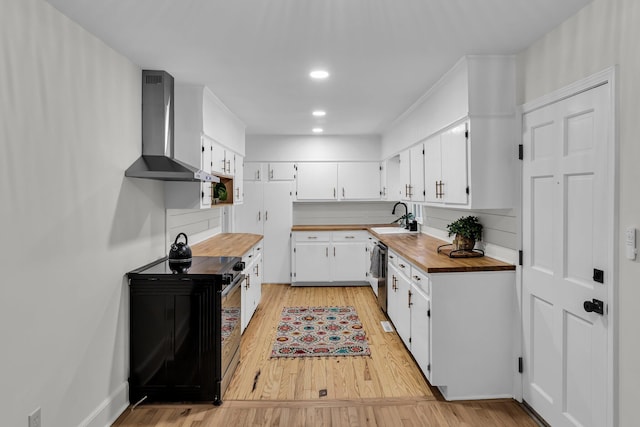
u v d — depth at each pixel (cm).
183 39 225
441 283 254
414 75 292
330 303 485
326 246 570
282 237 580
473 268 255
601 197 180
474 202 256
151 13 192
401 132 444
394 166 555
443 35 222
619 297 171
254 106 390
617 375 172
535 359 237
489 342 257
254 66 271
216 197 411
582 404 196
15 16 160
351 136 578
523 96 246
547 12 194
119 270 242
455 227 310
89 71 212
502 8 190
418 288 289
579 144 195
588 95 187
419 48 240
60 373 187
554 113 214
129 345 251
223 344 258
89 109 212
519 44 235
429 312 258
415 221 504
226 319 267
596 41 181
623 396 169
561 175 209
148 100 278
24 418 165
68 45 194
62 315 188
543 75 224
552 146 217
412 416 237
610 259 174
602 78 176
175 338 250
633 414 164
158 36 220
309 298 508
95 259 216
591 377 189
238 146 454
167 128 283
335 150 578
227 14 195
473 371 256
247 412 242
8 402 156
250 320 417
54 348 183
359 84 315
